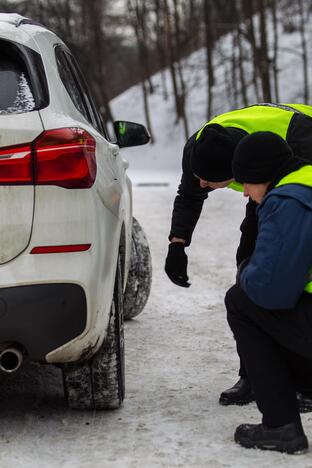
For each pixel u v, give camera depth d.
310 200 2.99
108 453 3.33
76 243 3.31
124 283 4.92
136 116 47.72
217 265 8.78
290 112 3.66
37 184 3.26
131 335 5.63
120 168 4.63
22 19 3.96
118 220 3.88
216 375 4.61
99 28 45.19
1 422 3.74
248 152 3.12
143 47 47.47
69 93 3.88
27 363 4.81
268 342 3.28
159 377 4.56
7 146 3.23
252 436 3.35
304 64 41.69
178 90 48.31
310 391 3.42
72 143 3.33
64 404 4.02
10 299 3.21
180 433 3.58
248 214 4.14
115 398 3.83
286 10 49.88
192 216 4.09
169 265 4.10
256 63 33.75
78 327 3.32
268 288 2.99
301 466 3.15
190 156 3.89
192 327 5.89
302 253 2.97
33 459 3.26
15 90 3.43
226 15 43.03
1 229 3.23
